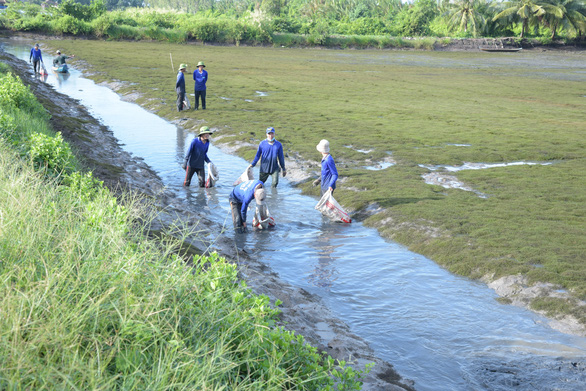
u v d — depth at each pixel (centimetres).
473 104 2867
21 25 6406
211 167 1270
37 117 1516
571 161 1622
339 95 3062
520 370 548
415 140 1870
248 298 464
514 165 1567
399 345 600
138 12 7894
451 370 550
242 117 2194
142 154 1584
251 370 379
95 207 547
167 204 1099
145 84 3045
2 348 286
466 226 1001
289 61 5412
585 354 584
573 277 761
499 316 679
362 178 1362
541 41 9088
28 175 565
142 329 333
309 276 797
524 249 875
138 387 299
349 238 978
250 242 933
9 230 395
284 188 1320
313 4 11088
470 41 8706
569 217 1059
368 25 9075
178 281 411
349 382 404
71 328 312
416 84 3781
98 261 393
